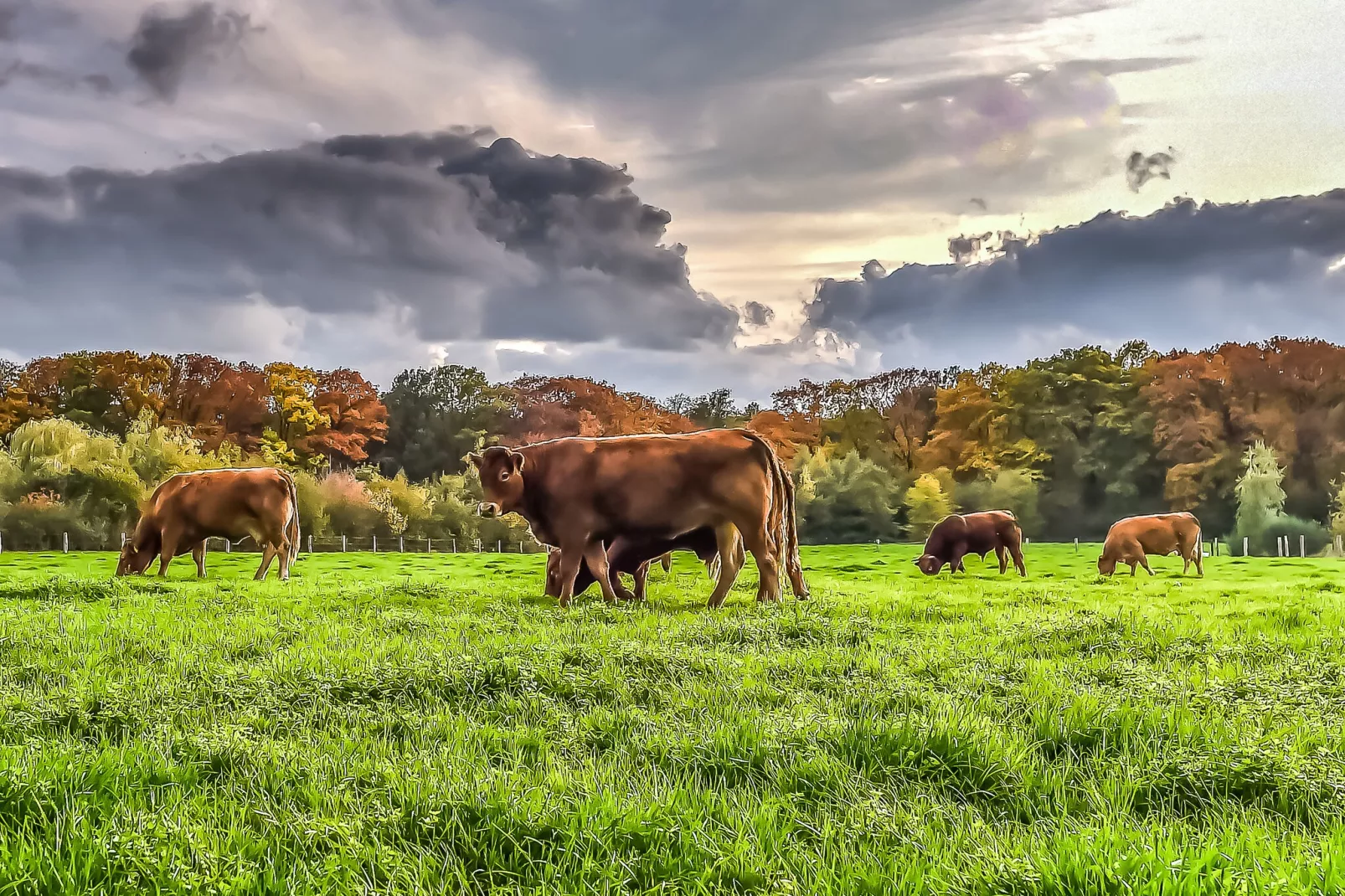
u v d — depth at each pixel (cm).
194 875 480
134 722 802
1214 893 455
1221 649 1214
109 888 483
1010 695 906
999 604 1988
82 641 1319
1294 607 1764
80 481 5900
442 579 3008
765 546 2023
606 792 590
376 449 10744
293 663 1108
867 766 680
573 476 2031
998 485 8450
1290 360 8419
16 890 475
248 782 644
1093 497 8762
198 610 1794
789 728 746
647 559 2133
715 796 607
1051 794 645
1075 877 478
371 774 651
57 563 3622
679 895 492
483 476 2050
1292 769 627
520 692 938
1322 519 8019
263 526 2923
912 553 5094
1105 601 2098
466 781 617
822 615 1692
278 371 9312
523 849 532
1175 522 3438
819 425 10350
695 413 12475
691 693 931
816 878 502
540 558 4416
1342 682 998
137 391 9012
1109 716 791
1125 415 8738
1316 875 466
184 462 6378
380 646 1252
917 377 10450
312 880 489
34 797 573
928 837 556
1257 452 7100
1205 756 656
